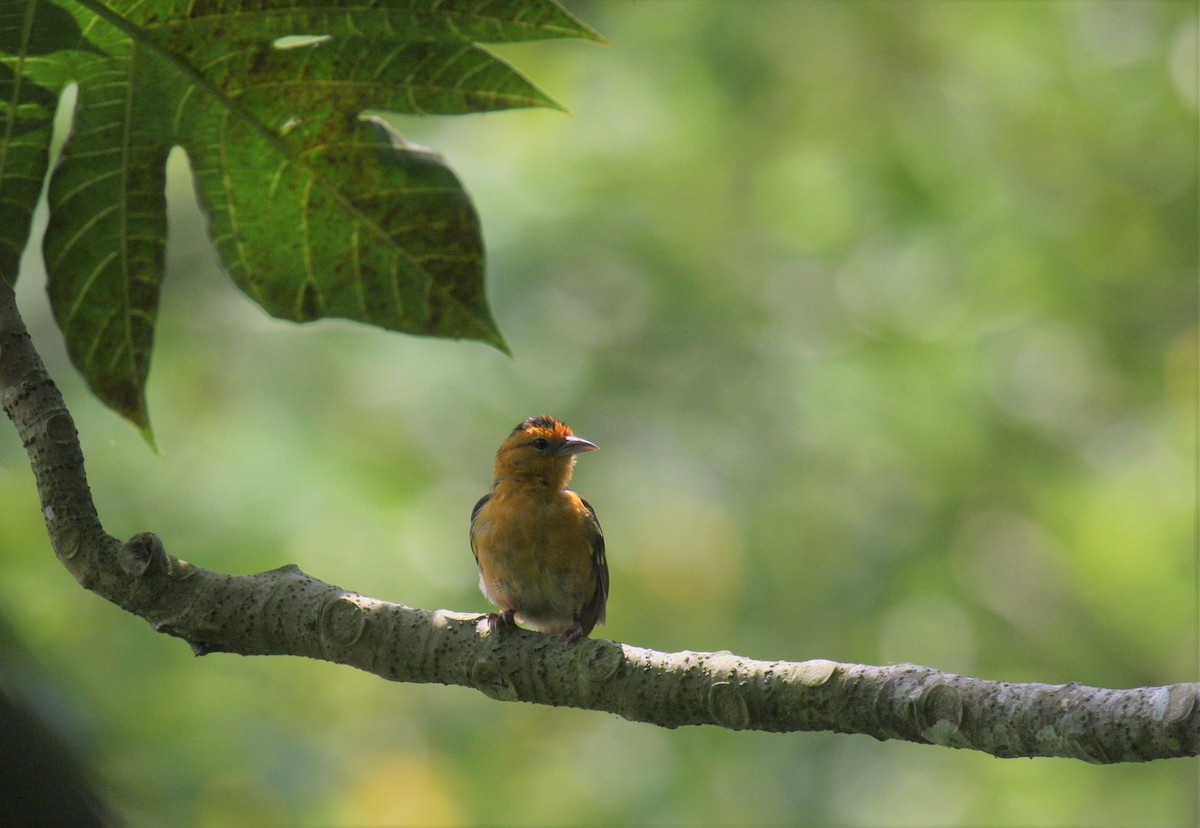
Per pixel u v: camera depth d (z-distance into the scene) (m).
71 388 13.89
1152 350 16.83
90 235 5.07
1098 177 17.30
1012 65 17.31
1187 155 17.22
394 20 4.60
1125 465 16.28
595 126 16.25
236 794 11.66
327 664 13.41
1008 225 16.58
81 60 4.78
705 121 16.58
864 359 16.00
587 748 14.57
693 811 13.79
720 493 15.02
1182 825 15.05
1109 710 3.79
